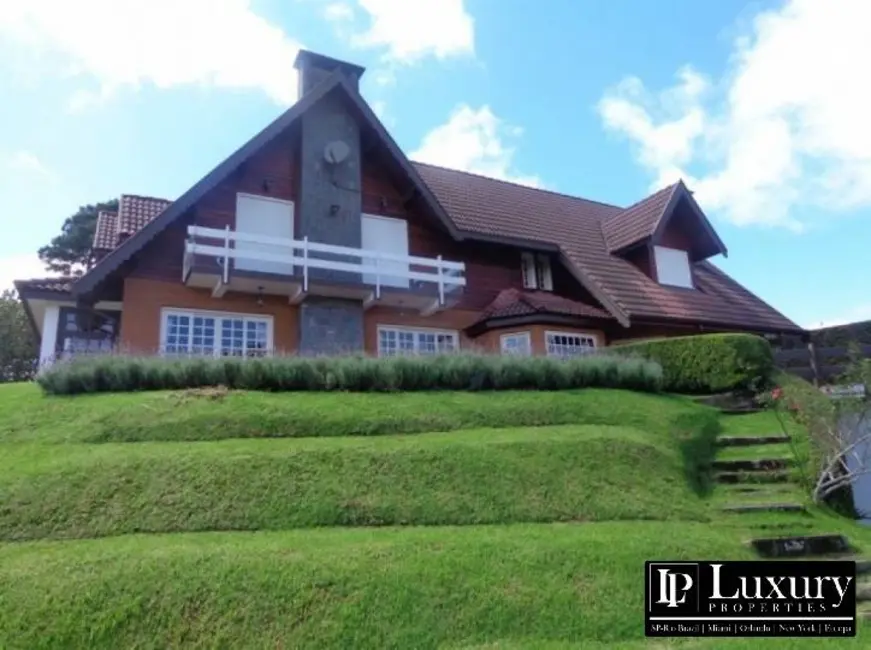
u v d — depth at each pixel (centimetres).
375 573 708
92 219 4419
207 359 1321
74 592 658
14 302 3878
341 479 930
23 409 1144
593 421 1254
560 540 809
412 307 1941
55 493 852
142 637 623
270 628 636
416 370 1370
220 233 1588
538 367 1441
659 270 2281
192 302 1670
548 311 1886
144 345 1591
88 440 1023
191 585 671
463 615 671
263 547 750
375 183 2017
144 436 1040
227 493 880
